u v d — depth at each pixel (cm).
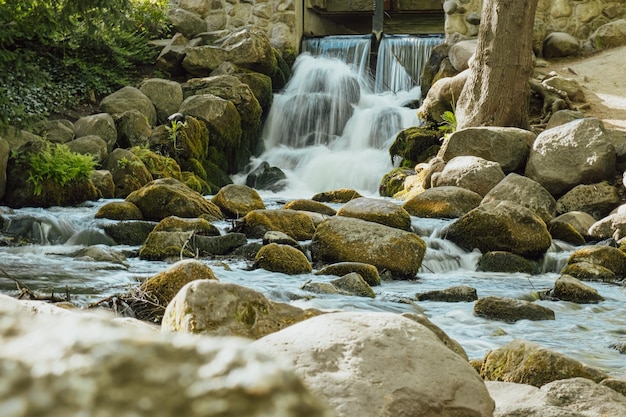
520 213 1047
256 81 1959
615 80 1759
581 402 376
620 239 1108
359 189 1798
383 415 214
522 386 407
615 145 1402
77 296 677
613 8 1970
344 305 720
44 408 39
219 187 1769
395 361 231
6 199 1328
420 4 2516
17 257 925
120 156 1522
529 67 1558
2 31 1400
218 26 2181
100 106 1755
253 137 1934
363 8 2428
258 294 336
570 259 994
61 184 1337
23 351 42
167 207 1188
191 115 1777
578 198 1260
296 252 908
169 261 952
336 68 2109
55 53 1853
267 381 41
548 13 1986
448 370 234
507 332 650
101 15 1459
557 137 1341
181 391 41
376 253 936
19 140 1483
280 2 2167
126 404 40
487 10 1572
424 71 1952
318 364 228
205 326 322
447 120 1677
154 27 2069
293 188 1816
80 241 1085
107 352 42
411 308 727
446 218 1213
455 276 959
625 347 601
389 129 1922
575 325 682
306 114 1998
